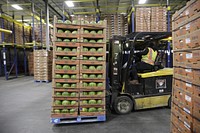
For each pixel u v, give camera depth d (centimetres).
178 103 257
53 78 418
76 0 988
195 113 204
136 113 510
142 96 514
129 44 525
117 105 498
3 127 412
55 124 428
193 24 207
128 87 512
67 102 421
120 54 508
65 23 409
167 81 542
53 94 419
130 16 833
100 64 427
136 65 532
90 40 424
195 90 204
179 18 250
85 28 421
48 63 1114
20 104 605
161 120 451
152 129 395
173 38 279
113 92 505
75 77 422
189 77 219
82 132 382
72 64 421
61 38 419
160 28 759
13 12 1414
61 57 421
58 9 1408
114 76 505
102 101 432
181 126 245
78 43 417
